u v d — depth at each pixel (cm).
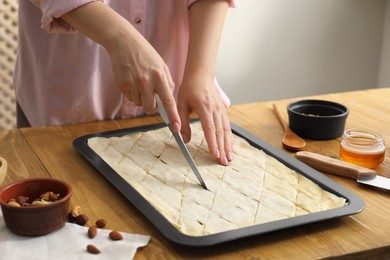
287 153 139
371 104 176
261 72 296
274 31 291
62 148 141
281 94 304
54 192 108
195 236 99
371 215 112
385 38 310
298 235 104
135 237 102
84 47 154
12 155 136
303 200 115
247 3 281
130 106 162
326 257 98
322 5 295
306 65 303
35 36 162
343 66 310
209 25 148
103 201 116
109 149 136
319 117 147
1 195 104
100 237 102
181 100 140
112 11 129
